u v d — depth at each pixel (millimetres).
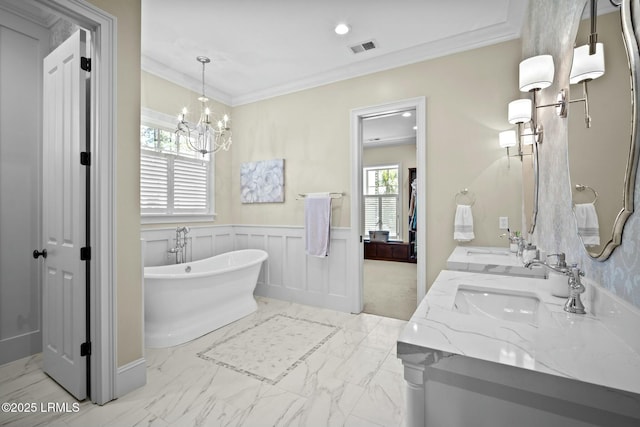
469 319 1031
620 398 638
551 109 1671
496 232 2770
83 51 1818
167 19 2600
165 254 3480
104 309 1797
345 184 3506
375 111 3320
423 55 3064
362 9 2484
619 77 894
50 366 2080
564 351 797
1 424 1627
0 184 2332
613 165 933
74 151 1854
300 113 3814
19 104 2428
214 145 4086
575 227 1291
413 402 845
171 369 2203
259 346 2576
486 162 2811
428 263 3041
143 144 3316
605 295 985
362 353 2445
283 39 2904
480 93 2842
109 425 1626
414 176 7062
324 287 3621
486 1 2391
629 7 827
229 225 4309
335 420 1671
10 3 2355
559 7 1493
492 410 777
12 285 2373
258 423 1646
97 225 1785
